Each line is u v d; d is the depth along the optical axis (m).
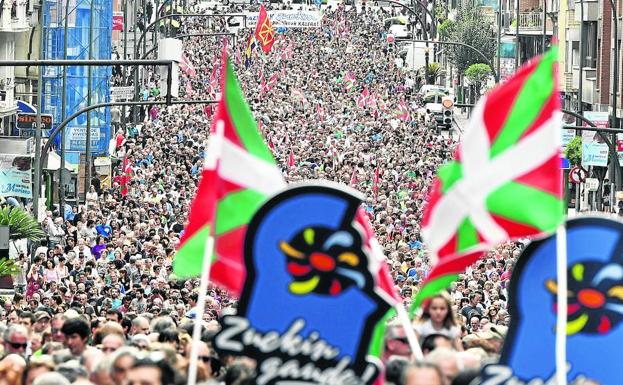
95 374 28.30
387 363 27.14
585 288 25.11
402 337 30.94
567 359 25.19
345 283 24.17
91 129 136.12
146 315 45.09
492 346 33.34
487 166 26.52
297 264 24.17
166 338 34.72
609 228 25.08
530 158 26.30
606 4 154.62
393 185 127.00
